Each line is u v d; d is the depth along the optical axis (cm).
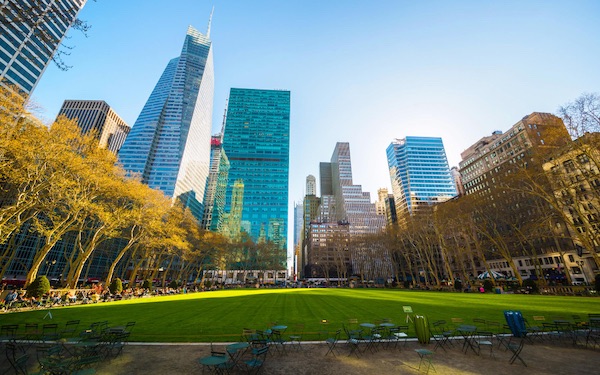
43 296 2666
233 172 16962
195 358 905
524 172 3316
